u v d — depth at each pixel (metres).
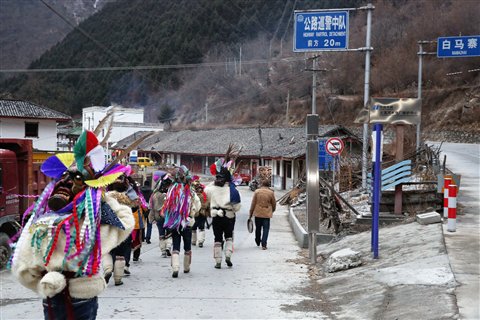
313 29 19.28
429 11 83.62
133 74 101.88
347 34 19.08
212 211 9.87
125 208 4.23
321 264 10.05
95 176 4.17
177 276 9.09
